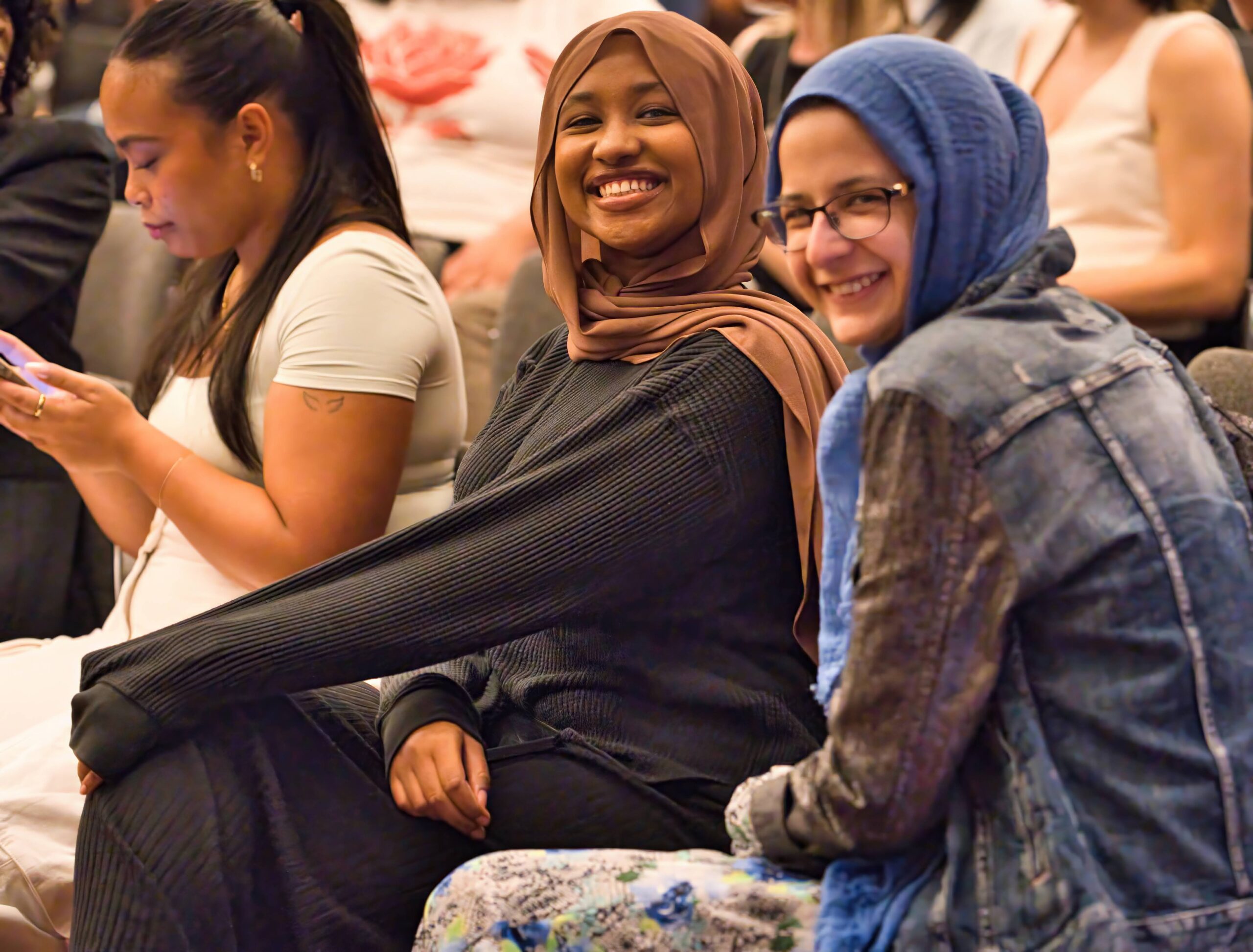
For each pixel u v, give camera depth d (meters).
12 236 5.70
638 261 3.89
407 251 4.62
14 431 4.54
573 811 3.40
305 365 4.35
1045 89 5.96
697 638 3.49
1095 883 2.54
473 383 6.64
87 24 9.50
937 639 2.63
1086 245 5.68
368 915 3.40
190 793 3.24
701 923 2.90
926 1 7.78
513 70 7.91
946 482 2.64
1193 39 5.49
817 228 2.93
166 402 4.84
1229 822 2.58
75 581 5.79
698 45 3.74
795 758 3.45
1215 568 2.63
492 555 3.30
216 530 4.32
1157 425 2.68
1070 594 2.61
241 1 4.54
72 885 3.82
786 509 3.47
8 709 4.55
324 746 3.46
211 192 4.55
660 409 3.40
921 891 2.71
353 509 4.34
